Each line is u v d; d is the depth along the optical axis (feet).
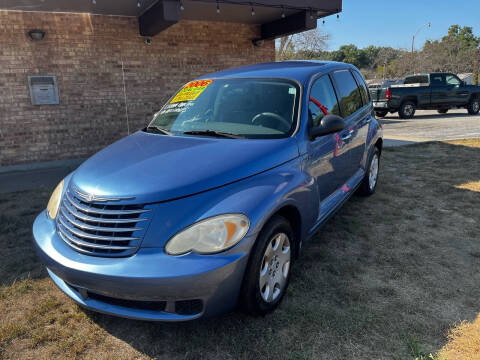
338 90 13.48
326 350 7.77
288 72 12.03
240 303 8.13
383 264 11.33
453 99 57.36
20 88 25.12
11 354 7.94
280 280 9.04
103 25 26.89
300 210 9.34
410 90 55.06
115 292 7.27
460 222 14.52
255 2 25.27
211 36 31.48
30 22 24.68
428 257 11.76
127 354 7.87
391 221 14.66
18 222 15.17
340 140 12.44
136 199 7.55
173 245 7.24
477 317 8.75
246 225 7.57
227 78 12.62
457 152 27.12
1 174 24.34
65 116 26.76
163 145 9.76
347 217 15.08
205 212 7.50
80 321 8.95
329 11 28.84
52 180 22.41
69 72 26.35
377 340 8.04
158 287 7.01
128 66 28.32
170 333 8.41
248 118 10.76
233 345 7.95
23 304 9.69
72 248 7.97
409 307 9.15
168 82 30.14
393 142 32.53
